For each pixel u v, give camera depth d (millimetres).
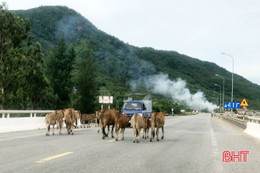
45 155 9219
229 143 14328
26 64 55062
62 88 68500
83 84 55156
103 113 14844
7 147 11117
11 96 52000
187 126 30750
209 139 16203
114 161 8414
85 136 16188
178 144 13383
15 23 53781
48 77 68938
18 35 54531
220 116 71750
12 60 52094
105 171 6984
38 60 57969
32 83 60969
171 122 41219
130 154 9883
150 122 16406
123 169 7285
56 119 16875
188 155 10000
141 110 27766
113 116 14945
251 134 20344
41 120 22781
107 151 10453
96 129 22859
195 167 7828
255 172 7371
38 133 17703
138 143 13398
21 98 54031
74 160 8414
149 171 7133
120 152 10297
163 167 7699
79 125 27703
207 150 11445
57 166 7469
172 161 8695
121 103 69812
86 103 54938
